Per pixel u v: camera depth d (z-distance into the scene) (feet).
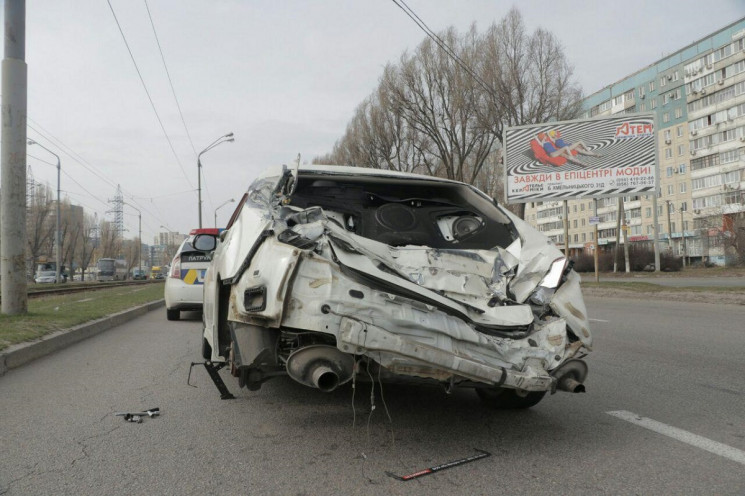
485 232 12.96
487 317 10.23
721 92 200.75
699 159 210.79
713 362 19.61
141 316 39.99
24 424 12.43
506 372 9.56
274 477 9.25
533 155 69.21
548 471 9.46
